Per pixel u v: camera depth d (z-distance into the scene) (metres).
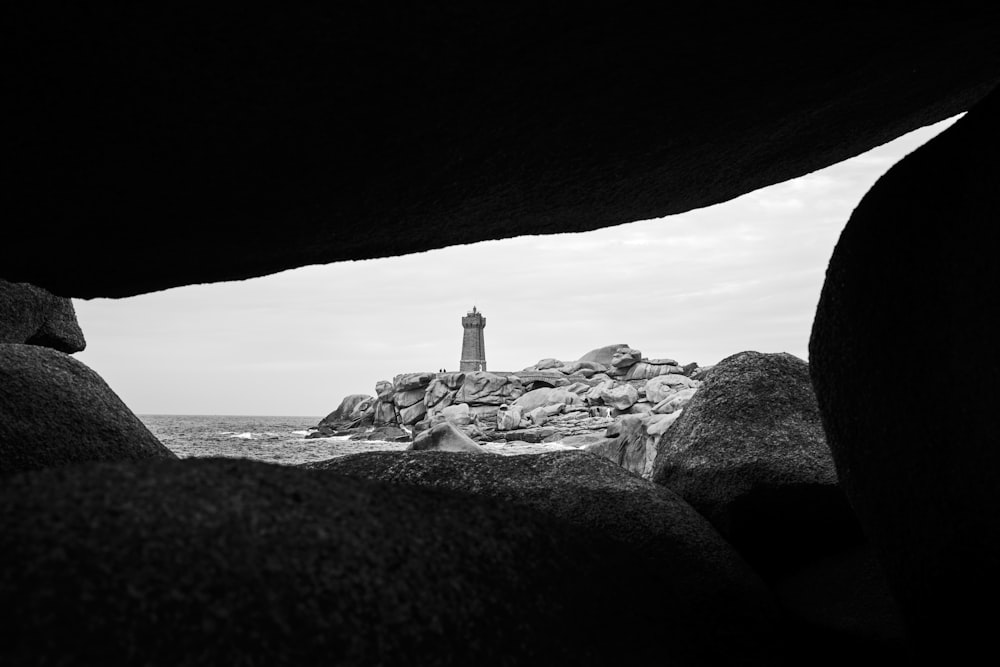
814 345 2.10
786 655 2.30
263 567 1.04
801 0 1.55
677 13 1.52
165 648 0.92
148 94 1.60
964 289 1.62
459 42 1.52
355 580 1.11
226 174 1.98
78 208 2.14
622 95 1.89
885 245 1.84
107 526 1.00
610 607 1.49
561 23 1.50
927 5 1.64
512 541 1.41
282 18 1.39
